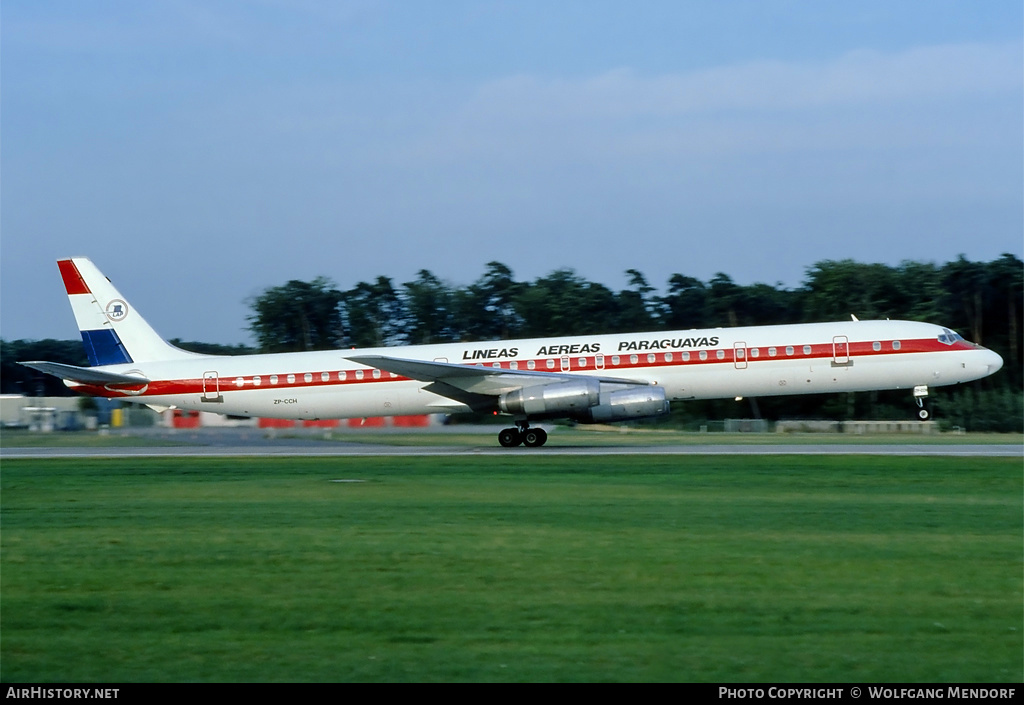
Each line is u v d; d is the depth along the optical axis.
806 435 140.88
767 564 38.53
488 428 142.00
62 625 31.19
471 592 34.44
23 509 55.75
